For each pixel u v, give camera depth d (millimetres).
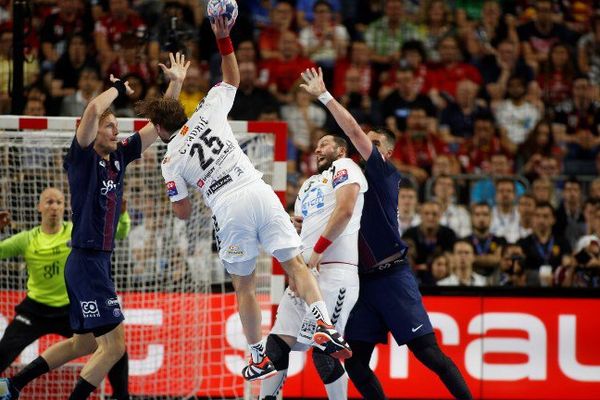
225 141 18656
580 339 27188
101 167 19688
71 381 25203
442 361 20141
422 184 32812
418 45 36781
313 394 26516
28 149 25516
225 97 18906
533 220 30844
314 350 20266
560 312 27188
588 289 27250
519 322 27109
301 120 34938
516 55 37312
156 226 25922
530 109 36219
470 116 35625
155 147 25891
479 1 38406
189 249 25891
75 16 34969
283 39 36344
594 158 35625
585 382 27094
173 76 20375
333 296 19641
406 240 30078
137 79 32312
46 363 21250
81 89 33688
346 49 37188
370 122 34969
